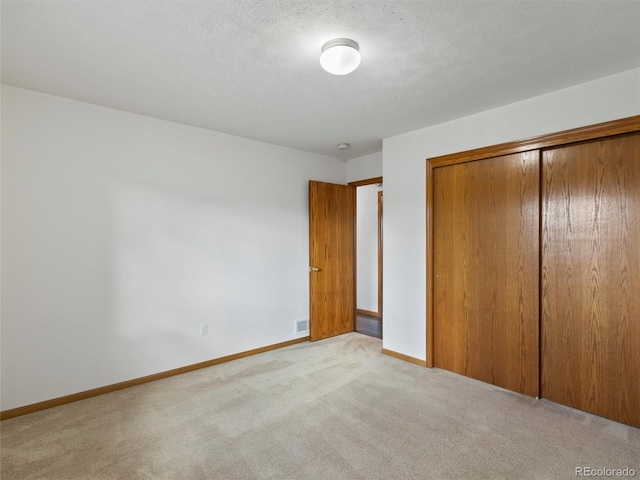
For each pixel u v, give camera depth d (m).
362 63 2.14
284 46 1.95
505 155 2.87
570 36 1.86
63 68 2.20
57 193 2.64
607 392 2.40
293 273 4.22
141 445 2.12
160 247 3.15
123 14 1.66
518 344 2.81
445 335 3.31
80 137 2.74
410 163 3.53
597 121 2.38
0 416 2.41
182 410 2.54
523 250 2.78
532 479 1.80
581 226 2.50
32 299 2.54
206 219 3.45
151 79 2.36
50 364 2.60
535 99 2.67
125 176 2.96
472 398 2.72
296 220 4.25
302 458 1.99
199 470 1.89
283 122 3.25
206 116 3.08
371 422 2.37
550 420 2.38
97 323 2.81
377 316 5.73
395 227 3.67
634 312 2.28
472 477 1.82
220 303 3.55
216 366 3.45
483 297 3.03
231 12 1.64
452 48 1.97
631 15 1.67
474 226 3.08
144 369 3.05
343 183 4.83
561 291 2.61
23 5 1.58
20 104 2.49
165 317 3.17
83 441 2.16
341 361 3.57
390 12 1.65
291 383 3.02
